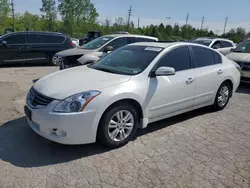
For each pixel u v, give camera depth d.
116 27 63.53
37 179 2.78
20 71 10.09
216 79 4.88
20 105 5.24
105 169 3.00
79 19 69.62
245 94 6.96
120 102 3.39
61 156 3.26
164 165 3.11
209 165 3.14
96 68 4.16
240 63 7.45
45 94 3.24
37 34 11.73
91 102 3.12
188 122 4.58
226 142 3.79
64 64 8.09
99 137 3.33
